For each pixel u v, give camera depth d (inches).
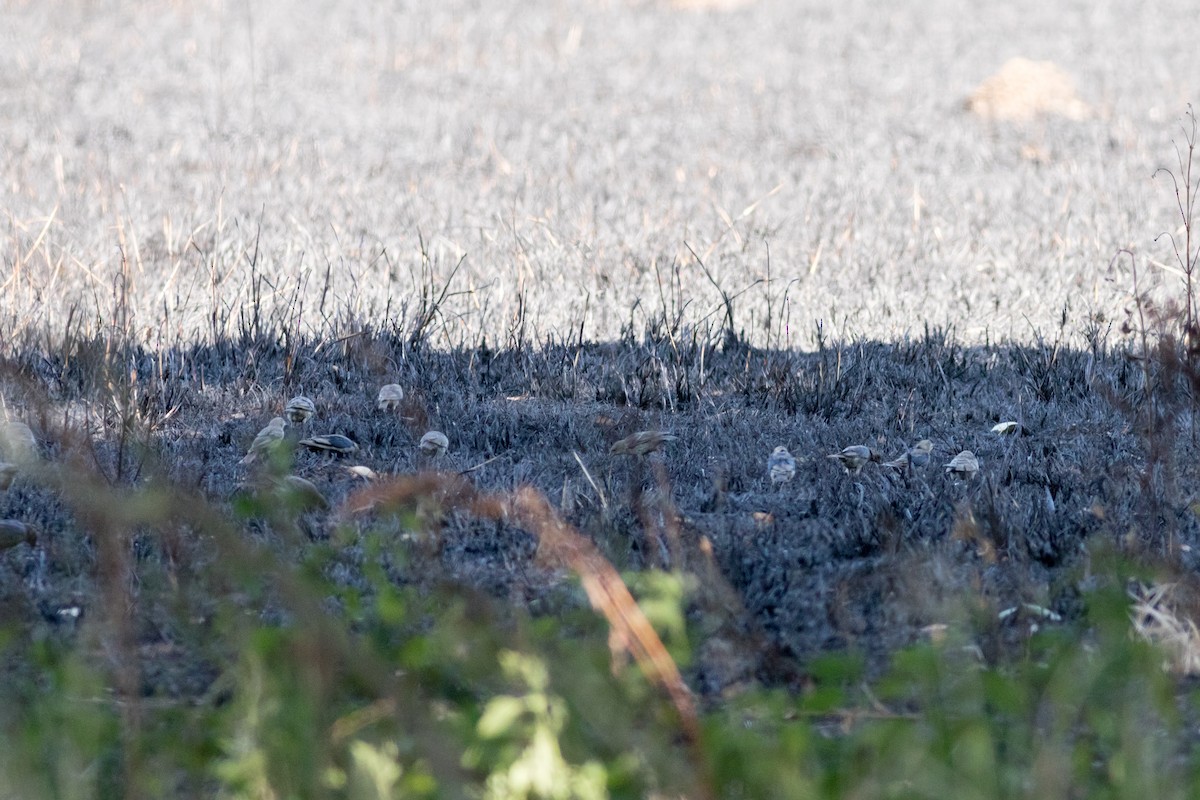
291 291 1437.0
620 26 3757.4
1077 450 973.2
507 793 486.9
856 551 789.2
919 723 552.4
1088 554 740.7
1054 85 2854.3
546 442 1015.6
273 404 1100.5
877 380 1209.4
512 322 1341.0
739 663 624.7
